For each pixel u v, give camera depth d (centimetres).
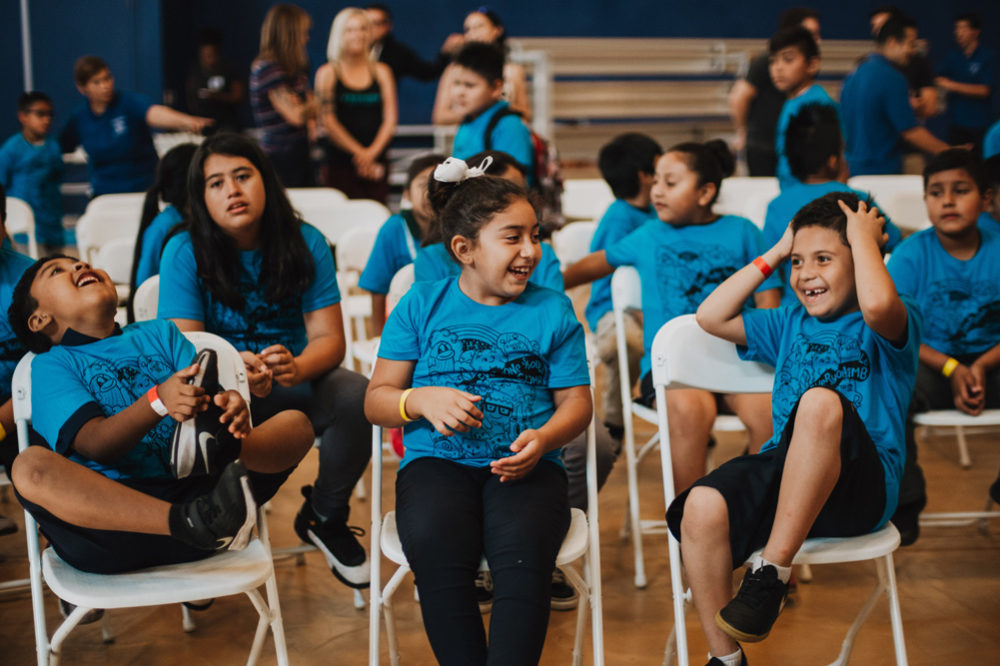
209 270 265
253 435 222
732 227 307
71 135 629
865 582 288
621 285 305
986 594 279
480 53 406
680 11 1098
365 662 248
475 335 221
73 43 947
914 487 262
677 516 215
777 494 211
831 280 223
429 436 221
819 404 200
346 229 438
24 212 463
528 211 216
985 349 304
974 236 305
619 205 365
